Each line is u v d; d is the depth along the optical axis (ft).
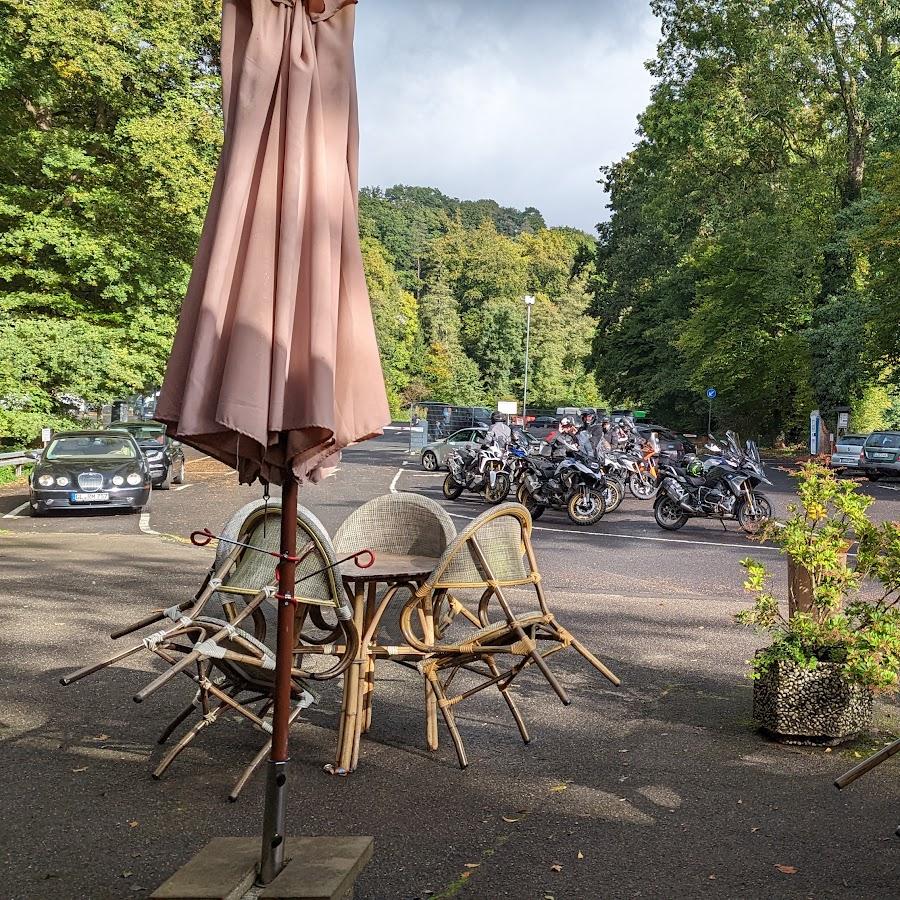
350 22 11.23
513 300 477.36
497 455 74.08
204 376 10.34
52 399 97.60
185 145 92.22
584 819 14.24
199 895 10.05
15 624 26.84
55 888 11.78
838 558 18.06
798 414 176.24
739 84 122.01
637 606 31.24
